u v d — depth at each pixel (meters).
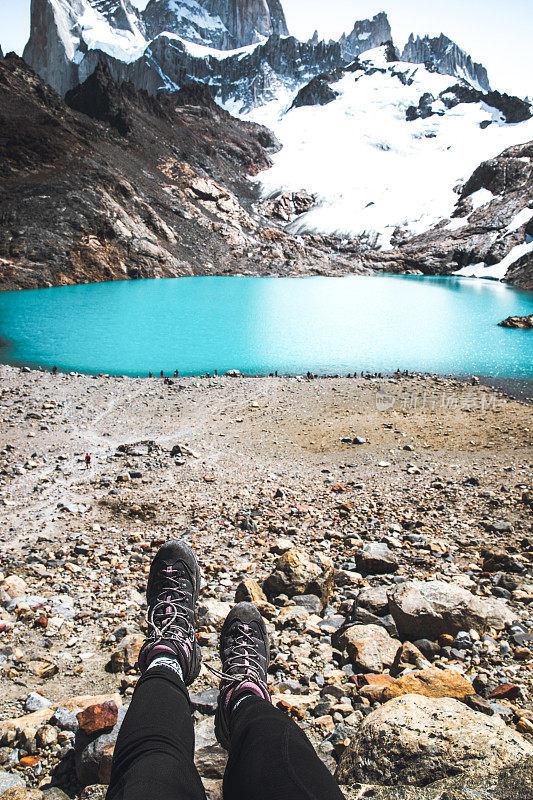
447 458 20.69
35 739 4.17
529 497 14.12
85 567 9.74
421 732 3.29
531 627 6.44
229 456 20.70
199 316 64.38
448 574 9.07
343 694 4.89
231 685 2.30
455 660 5.64
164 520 13.15
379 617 6.65
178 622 2.93
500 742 3.13
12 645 6.09
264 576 9.10
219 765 3.88
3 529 12.34
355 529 12.19
